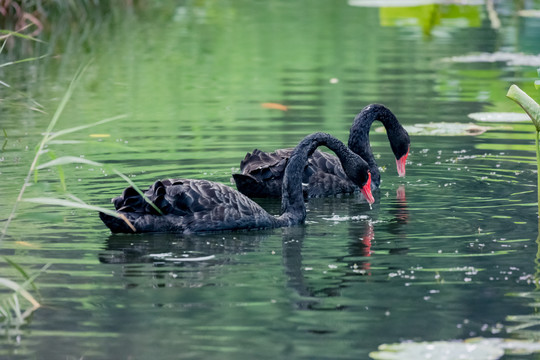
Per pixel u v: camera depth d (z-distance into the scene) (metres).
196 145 15.65
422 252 9.81
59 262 9.38
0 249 9.82
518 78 21.30
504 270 9.11
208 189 10.85
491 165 14.42
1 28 25.55
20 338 7.37
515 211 11.65
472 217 11.39
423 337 7.37
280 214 11.91
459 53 24.95
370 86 20.73
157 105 18.92
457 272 9.06
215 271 9.11
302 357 6.98
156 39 27.31
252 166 13.10
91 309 8.01
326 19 32.12
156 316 7.84
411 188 13.23
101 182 13.14
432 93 19.81
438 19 27.94
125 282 8.75
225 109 18.59
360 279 8.87
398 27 30.52
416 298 8.30
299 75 22.30
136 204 10.52
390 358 6.87
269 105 18.28
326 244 10.20
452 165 14.52
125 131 16.67
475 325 7.62
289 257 9.63
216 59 24.34
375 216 11.64
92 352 7.09
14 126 16.81
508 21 30.48
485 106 18.39
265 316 7.84
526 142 16.02
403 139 14.05
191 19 31.56
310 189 13.05
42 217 9.85
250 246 10.08
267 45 26.62
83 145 15.55
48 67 22.78
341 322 7.70
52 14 30.31
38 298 8.29
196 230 10.58
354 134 13.90
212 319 7.76
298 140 15.95
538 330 7.49
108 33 27.94
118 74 22.12
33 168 9.06
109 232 10.59
